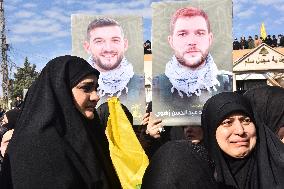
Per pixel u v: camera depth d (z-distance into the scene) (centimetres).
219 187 231
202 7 432
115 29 460
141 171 303
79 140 265
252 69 2844
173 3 435
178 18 435
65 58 275
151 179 208
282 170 243
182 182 200
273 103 288
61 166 251
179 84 438
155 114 443
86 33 462
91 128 291
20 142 254
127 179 299
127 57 461
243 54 3081
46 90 265
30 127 256
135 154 312
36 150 249
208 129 256
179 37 435
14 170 250
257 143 252
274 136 254
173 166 203
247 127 248
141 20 460
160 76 440
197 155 210
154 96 443
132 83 461
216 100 253
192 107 436
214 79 433
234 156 246
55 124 258
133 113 461
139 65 460
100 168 274
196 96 436
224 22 429
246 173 250
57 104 265
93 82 280
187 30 434
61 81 268
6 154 260
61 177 249
